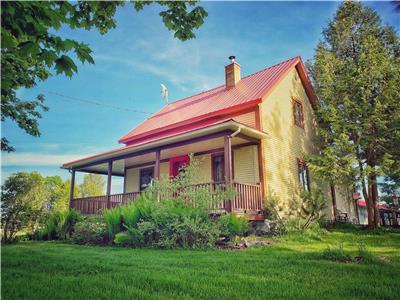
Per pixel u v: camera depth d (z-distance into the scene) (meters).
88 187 27.61
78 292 3.21
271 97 12.62
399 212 21.20
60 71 2.96
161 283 3.52
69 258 5.67
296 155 13.50
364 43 13.81
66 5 3.21
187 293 3.12
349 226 13.37
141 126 17.73
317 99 15.66
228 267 4.52
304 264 4.71
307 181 13.88
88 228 9.62
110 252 6.67
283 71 13.80
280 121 12.89
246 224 8.46
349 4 16.38
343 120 13.22
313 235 9.51
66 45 2.90
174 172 14.39
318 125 15.75
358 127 12.76
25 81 5.93
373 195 13.34
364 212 23.02
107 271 4.30
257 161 11.45
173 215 7.66
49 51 2.84
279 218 10.21
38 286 3.46
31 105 9.00
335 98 13.70
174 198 8.62
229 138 9.60
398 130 12.06
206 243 7.50
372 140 12.59
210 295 3.03
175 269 4.38
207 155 13.12
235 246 7.52
